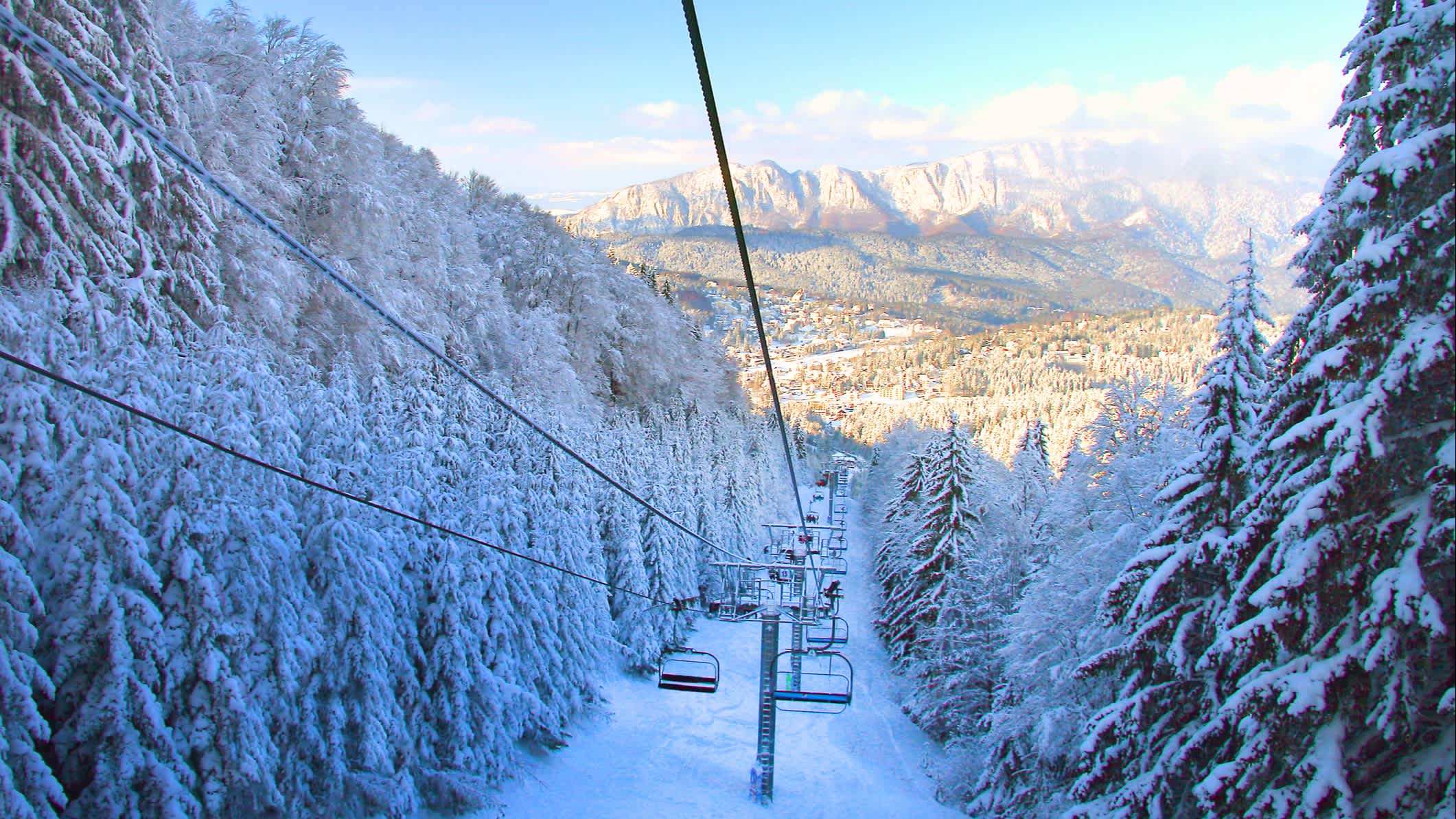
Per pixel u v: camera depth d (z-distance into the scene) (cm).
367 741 2027
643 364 6700
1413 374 905
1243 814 1061
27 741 1405
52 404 1541
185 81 2878
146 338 2236
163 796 1554
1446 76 913
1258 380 1395
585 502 3325
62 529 1548
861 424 17375
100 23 2236
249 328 2916
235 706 1661
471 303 4381
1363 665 923
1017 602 2792
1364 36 1007
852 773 3200
